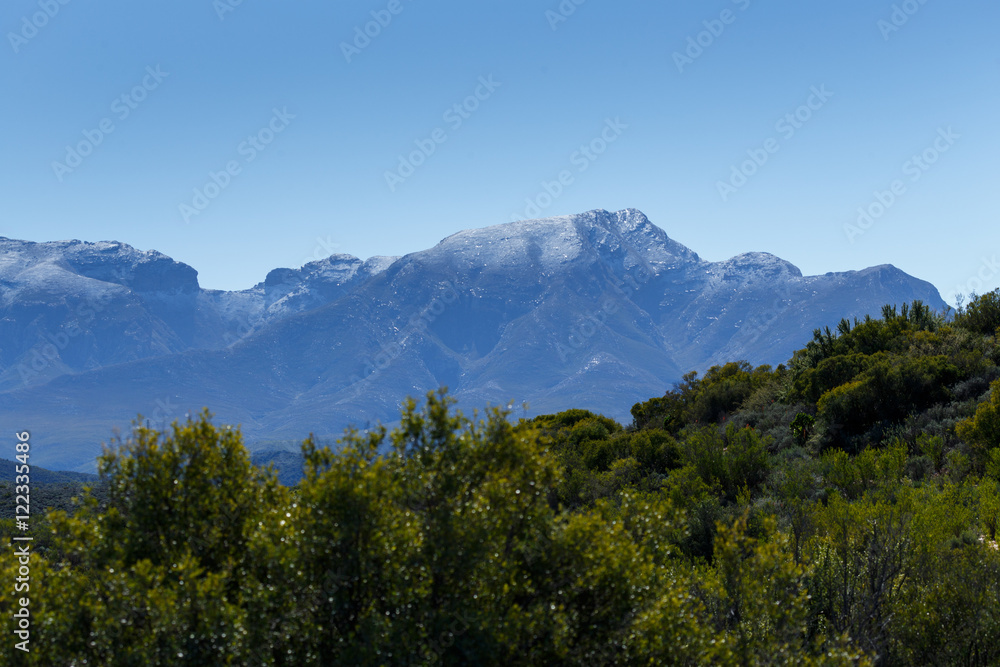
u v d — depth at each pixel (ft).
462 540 16.38
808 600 25.53
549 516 18.52
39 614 15.92
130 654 14.80
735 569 23.89
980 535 33.30
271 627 15.49
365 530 16.08
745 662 20.25
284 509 17.08
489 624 15.78
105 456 17.42
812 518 32.94
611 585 17.62
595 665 17.37
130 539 16.90
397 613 15.71
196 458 17.65
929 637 24.20
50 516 17.33
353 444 17.79
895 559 27.53
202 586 15.17
